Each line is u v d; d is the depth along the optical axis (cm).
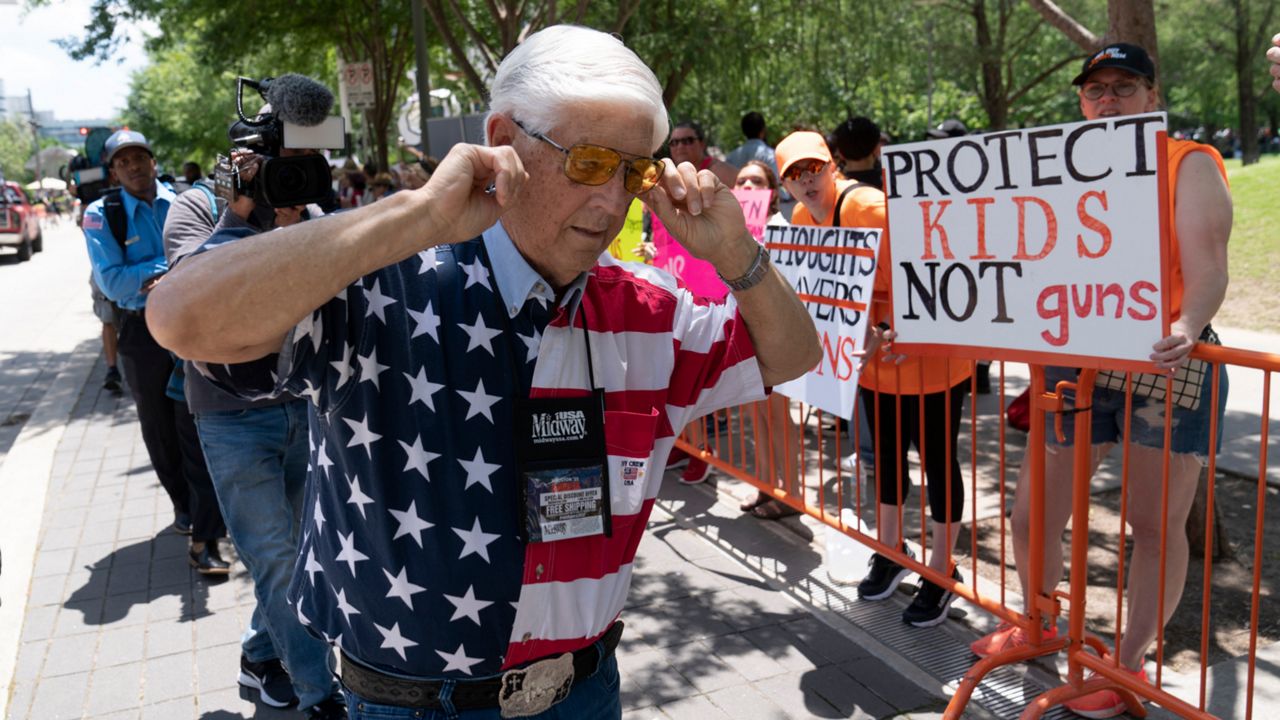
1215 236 258
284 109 230
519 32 1052
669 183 152
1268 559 415
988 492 514
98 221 445
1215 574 404
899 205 297
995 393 706
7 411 852
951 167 281
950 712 289
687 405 174
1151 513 299
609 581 165
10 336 1259
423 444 149
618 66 139
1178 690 314
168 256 308
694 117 1434
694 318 174
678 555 453
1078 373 302
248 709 341
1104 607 382
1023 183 265
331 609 161
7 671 372
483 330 151
